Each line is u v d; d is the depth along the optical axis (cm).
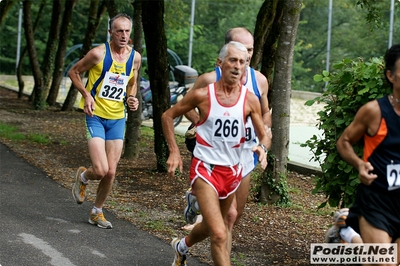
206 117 779
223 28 6300
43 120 2777
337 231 735
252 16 6350
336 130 944
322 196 1515
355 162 680
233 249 1037
